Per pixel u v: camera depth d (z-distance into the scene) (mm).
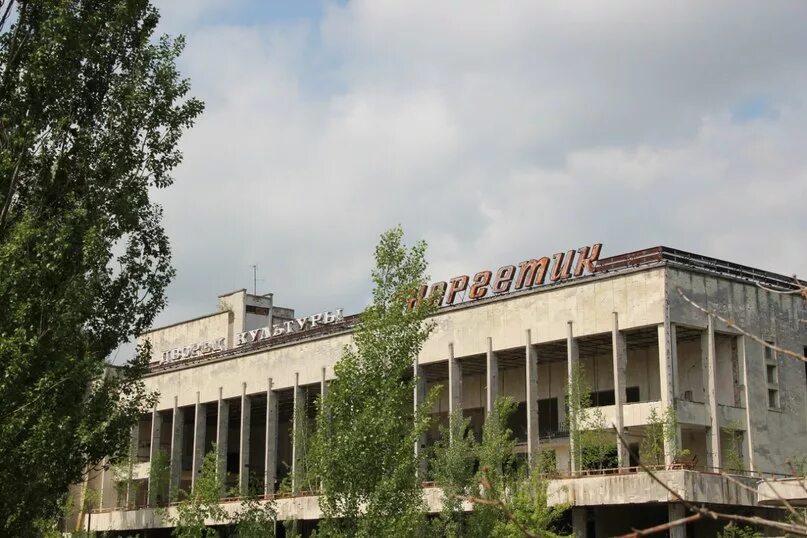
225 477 84625
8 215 33906
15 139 33625
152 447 90562
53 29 34500
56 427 31031
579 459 55656
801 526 8195
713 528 56906
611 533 60375
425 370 71625
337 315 81125
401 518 36750
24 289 31422
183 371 90188
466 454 46750
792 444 61062
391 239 41031
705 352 59156
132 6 36375
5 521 30359
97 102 36219
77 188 35094
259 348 85188
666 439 54125
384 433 37531
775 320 62719
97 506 89250
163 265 37250
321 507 37812
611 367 66625
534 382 63250
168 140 36594
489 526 42438
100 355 35250
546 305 63312
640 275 58938
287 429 93312
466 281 69000
